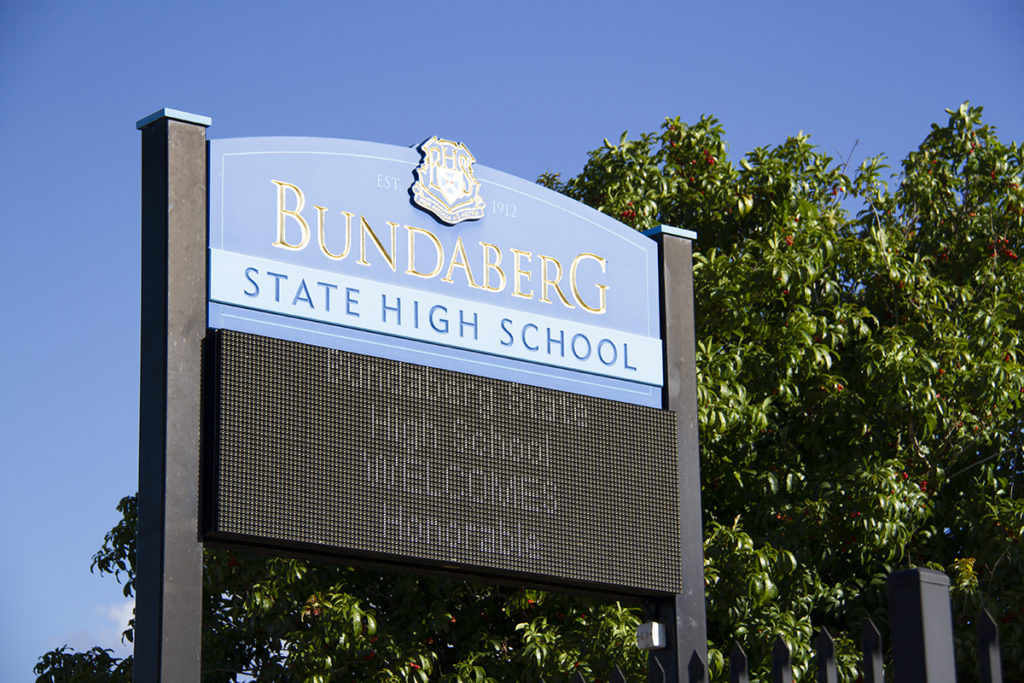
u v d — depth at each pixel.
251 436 6.94
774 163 13.00
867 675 3.65
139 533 6.89
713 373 11.58
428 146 8.27
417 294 7.99
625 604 11.03
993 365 12.09
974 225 13.32
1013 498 13.01
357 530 7.15
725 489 12.28
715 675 10.23
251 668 12.15
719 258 12.10
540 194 8.71
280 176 7.67
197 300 7.20
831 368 12.68
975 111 13.64
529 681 10.77
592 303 8.73
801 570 11.67
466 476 7.62
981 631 3.60
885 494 11.32
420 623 11.41
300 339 7.51
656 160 13.39
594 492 8.13
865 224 13.55
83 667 11.94
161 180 7.31
